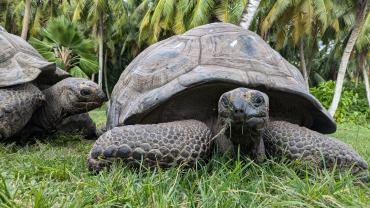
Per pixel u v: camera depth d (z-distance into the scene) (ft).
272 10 43.65
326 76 81.35
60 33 41.22
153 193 5.31
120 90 8.79
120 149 6.52
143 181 6.00
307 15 42.78
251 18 18.94
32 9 67.82
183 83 7.02
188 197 5.34
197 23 39.73
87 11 60.90
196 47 7.91
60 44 41.81
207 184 5.82
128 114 7.38
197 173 6.38
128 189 5.55
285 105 7.66
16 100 10.60
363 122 40.37
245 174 6.54
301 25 44.62
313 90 42.93
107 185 5.77
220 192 5.33
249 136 6.62
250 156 7.00
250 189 5.82
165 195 5.26
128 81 8.52
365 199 5.37
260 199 5.51
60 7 65.92
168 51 8.06
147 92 7.49
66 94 11.75
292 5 42.55
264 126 6.54
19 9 66.69
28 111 10.91
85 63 42.55
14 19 71.31
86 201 5.13
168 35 52.37
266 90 7.23
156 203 5.01
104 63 71.77
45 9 67.67
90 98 11.74
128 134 6.64
